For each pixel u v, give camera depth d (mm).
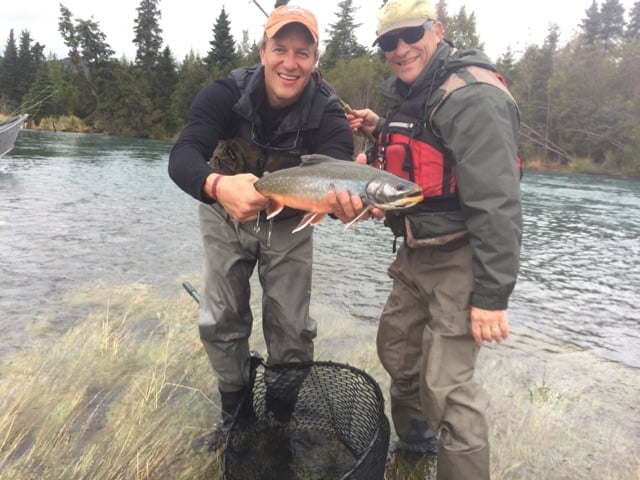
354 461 2984
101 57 52844
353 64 39594
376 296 6066
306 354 3275
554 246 9703
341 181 2391
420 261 2859
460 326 2633
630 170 31719
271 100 2781
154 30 58938
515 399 3699
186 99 50125
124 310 5031
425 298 2883
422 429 3152
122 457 2781
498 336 2455
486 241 2396
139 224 9141
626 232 11391
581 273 7789
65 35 54188
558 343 4930
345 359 4215
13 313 4746
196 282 6066
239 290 3066
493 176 2367
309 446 3131
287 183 2475
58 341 4148
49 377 3547
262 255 3055
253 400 3164
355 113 3854
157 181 15180
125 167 18625
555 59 40562
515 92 41500
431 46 2803
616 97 34844
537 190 19688
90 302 5203
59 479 2586
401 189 2324
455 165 2609
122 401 3330
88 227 8609
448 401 2533
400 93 3008
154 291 5688
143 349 4074
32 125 50156
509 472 2906
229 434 2699
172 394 3527
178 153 2590
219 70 52594
